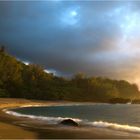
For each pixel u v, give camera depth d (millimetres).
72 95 197000
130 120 57031
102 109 106250
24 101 133750
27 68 187875
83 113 78125
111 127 38500
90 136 29719
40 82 181125
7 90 149250
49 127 37062
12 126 36219
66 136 29484
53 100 169125
